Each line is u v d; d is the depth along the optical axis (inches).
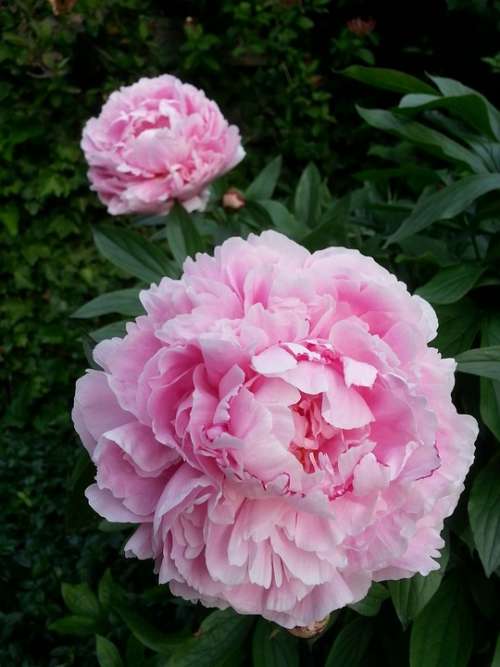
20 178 42.5
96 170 21.8
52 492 32.7
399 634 18.2
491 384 15.6
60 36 41.0
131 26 43.4
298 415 10.6
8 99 41.1
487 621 18.2
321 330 11.0
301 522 10.7
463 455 11.3
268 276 11.2
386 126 19.8
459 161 19.2
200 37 45.4
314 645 19.1
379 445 10.7
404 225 17.5
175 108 21.3
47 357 44.4
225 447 10.1
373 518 10.6
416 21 49.1
